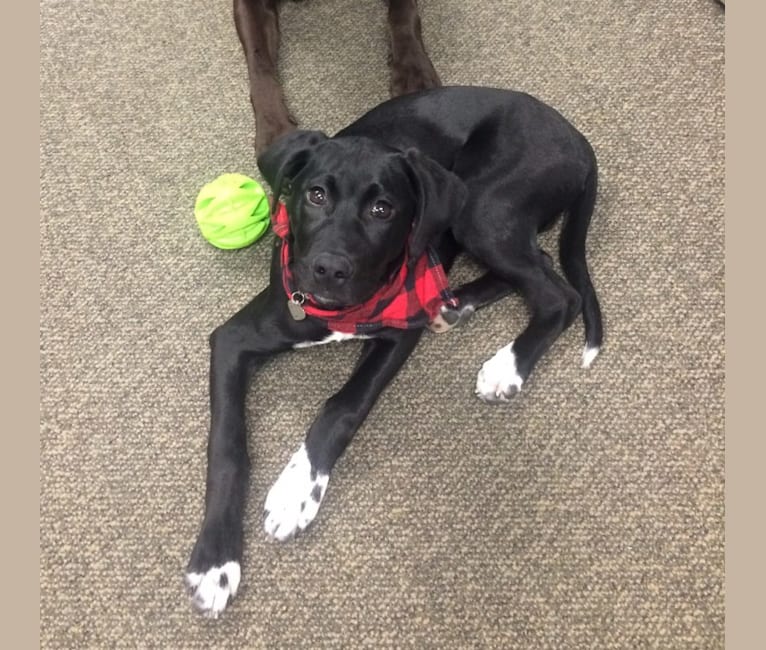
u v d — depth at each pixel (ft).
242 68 8.09
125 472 6.00
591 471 6.14
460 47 8.30
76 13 8.41
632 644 5.49
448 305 6.29
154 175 7.43
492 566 5.73
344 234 5.13
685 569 5.76
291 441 6.17
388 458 6.11
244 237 6.76
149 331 6.63
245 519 5.78
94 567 5.61
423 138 6.33
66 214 7.18
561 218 7.13
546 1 8.57
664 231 7.25
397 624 5.49
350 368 6.48
